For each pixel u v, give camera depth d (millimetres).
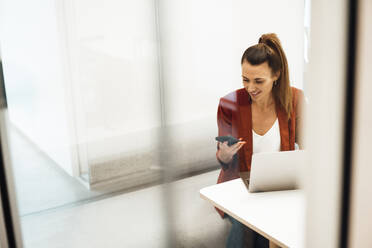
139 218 2209
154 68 2412
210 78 2516
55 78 2191
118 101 2371
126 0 2252
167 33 2371
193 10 2377
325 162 397
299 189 1409
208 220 2205
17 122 2137
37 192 2270
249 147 1909
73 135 2324
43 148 2256
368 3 342
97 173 2404
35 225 2113
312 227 423
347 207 395
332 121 382
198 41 2430
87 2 2158
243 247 1797
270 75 1835
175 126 2545
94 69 2266
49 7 2078
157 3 2318
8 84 2066
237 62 2525
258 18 2402
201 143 2641
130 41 2307
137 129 2465
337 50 364
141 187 2510
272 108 1892
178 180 2578
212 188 1446
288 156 1336
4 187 812
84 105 2297
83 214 2223
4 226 802
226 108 1943
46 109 2221
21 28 2037
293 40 2381
